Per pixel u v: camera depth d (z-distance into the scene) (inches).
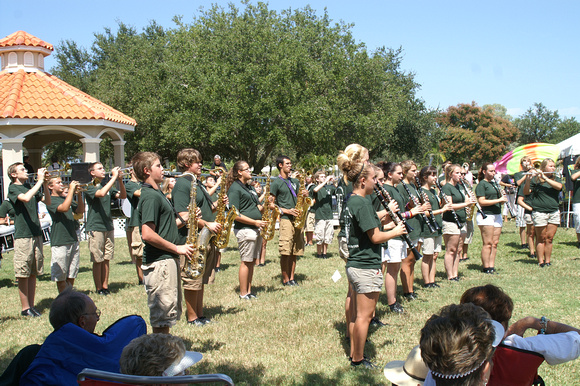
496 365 106.9
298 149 1127.6
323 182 396.8
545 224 343.3
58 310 117.0
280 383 164.4
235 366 177.2
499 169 581.6
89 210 290.4
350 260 171.0
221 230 231.1
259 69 936.9
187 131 920.9
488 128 2500.0
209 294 283.7
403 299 267.3
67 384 107.3
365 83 1080.8
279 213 293.6
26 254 247.6
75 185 259.8
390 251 237.0
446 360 75.4
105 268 296.5
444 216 307.4
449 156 2485.2
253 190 281.3
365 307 170.1
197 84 957.2
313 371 173.5
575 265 348.2
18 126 610.2
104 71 1428.4
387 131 1133.1
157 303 169.8
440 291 283.6
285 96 918.4
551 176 344.5
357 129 1069.8
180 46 1073.5
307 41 1109.7
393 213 171.9
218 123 908.6
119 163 734.5
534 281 303.1
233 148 1100.5
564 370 172.4
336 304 258.8
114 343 117.3
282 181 307.4
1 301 284.0
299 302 263.9
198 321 227.6
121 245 510.0
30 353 115.7
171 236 173.3
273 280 323.9
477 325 77.8
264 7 1086.4
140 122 1082.7
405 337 206.8
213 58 974.4
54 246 259.8
